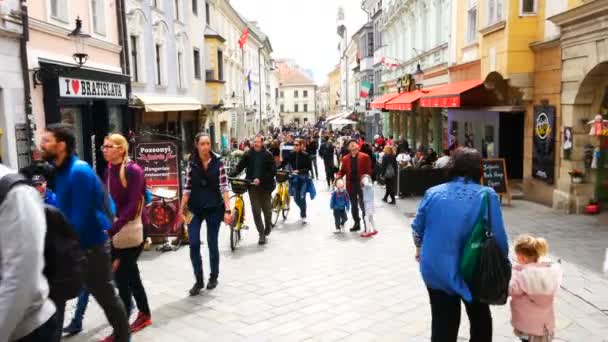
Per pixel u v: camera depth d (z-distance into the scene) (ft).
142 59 62.03
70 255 9.99
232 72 131.03
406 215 40.68
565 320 17.63
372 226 33.01
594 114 36.42
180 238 30.19
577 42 35.63
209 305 19.75
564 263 24.49
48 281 9.73
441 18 72.33
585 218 35.81
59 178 14.39
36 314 8.61
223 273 24.29
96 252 14.53
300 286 22.03
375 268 24.81
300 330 17.19
